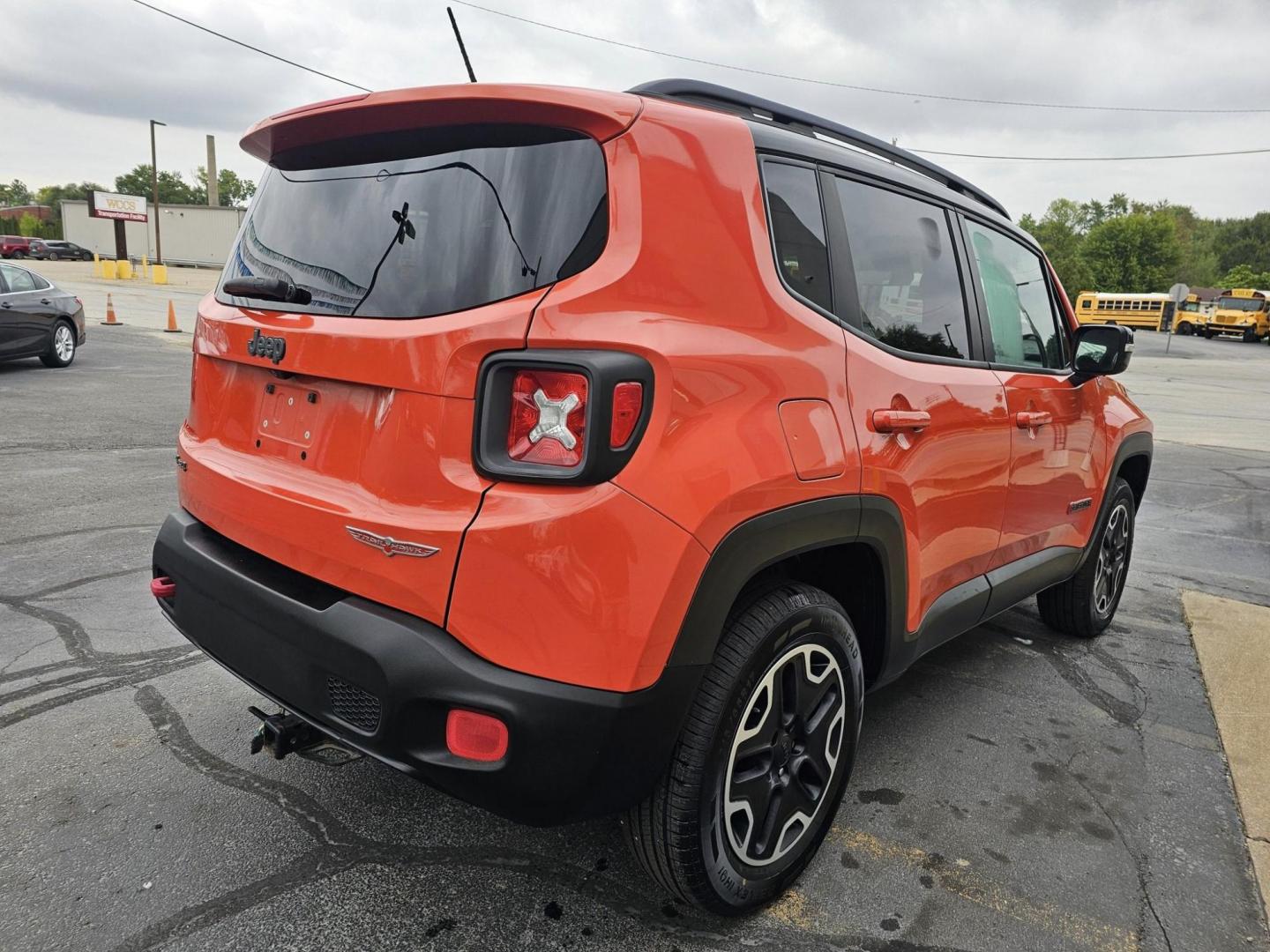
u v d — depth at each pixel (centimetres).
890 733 317
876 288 239
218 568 209
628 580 165
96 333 1653
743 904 206
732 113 213
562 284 167
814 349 206
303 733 209
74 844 225
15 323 1084
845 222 231
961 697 351
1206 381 2286
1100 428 374
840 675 224
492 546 164
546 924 205
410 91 184
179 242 5297
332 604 184
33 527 486
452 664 167
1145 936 216
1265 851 256
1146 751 313
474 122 183
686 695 178
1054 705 348
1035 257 349
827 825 230
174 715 292
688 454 172
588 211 172
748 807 202
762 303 195
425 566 170
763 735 202
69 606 377
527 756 166
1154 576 541
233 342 219
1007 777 290
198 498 232
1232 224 12631
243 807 244
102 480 594
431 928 202
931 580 262
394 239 189
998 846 250
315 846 229
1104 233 9031
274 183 229
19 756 264
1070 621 415
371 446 183
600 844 237
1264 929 221
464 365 168
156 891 209
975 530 284
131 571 423
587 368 160
